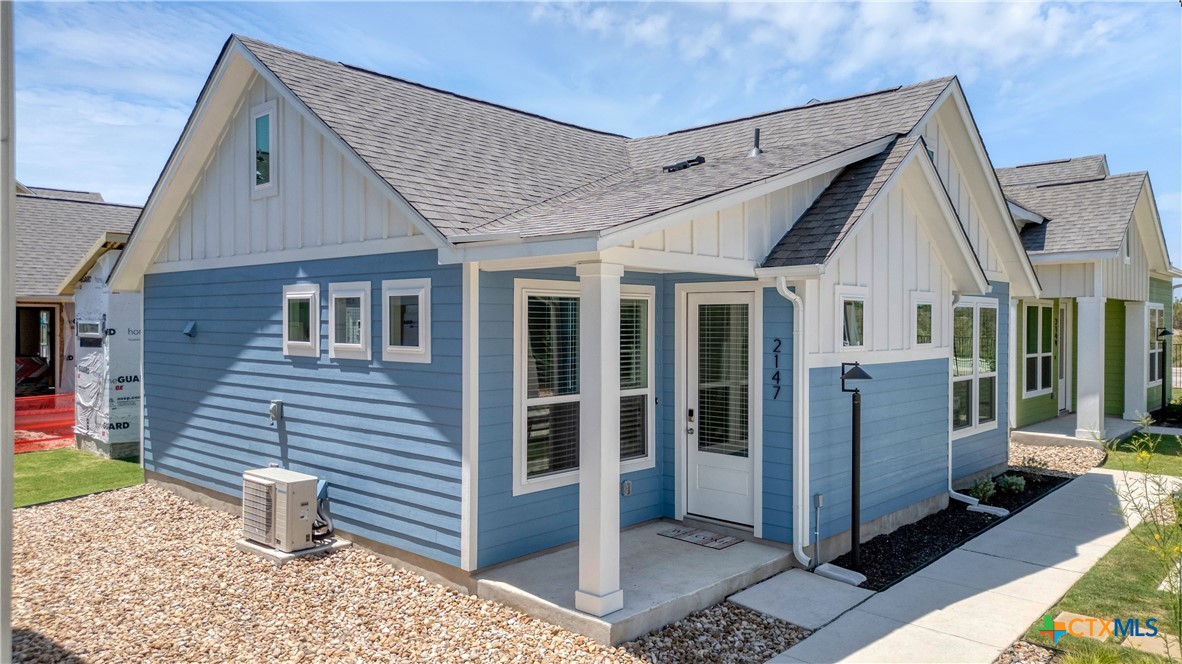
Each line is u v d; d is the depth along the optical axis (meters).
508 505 6.33
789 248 6.83
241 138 8.70
